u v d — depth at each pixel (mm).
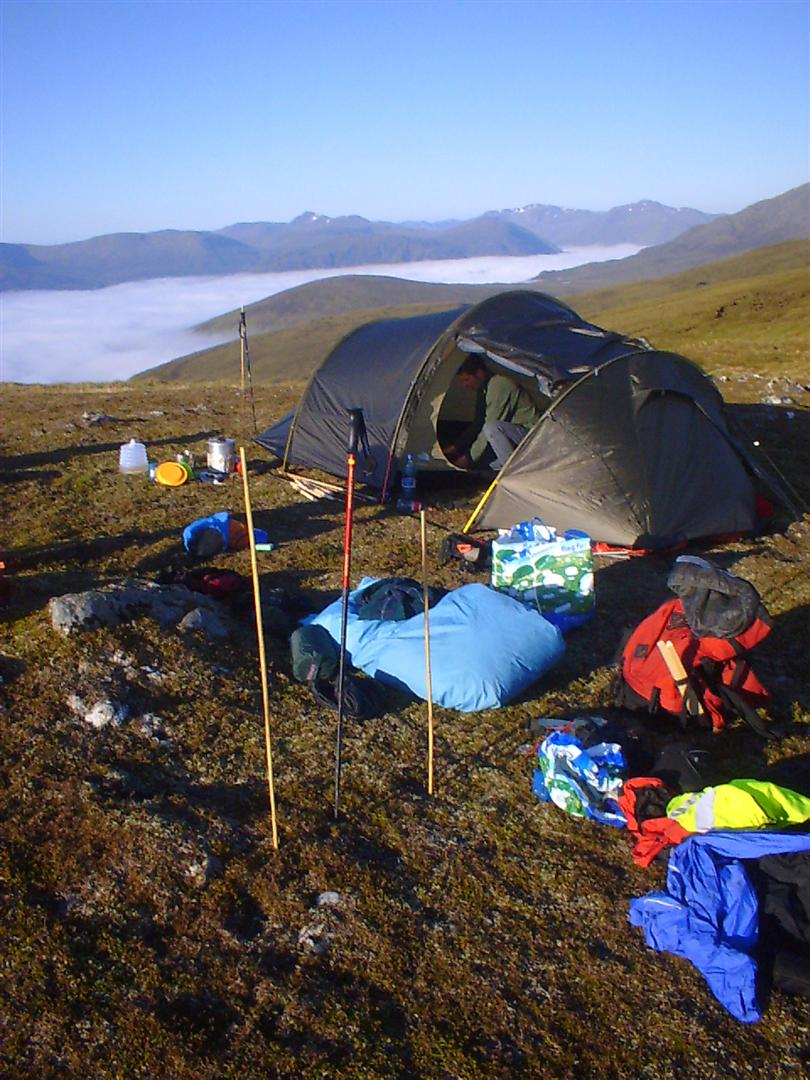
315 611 4008
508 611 3484
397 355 5957
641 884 2373
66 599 3482
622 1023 1956
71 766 2736
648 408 5016
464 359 6027
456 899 2303
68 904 2221
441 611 3500
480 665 3203
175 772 2777
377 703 3191
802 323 34438
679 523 4887
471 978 2057
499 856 2469
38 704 3012
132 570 4500
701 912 2078
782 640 3818
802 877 2152
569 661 3615
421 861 2438
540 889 2350
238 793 2697
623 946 2164
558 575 3957
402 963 2090
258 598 2414
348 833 2537
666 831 2432
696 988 2047
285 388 10867
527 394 6047
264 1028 1913
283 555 4754
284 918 2213
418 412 5977
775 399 9438
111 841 2426
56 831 2459
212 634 3602
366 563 4629
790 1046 1905
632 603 4199
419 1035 1905
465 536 4664
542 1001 2004
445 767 2875
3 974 2006
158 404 9375
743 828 2316
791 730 3092
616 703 3201
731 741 3010
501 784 2787
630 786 2600
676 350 16234
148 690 3162
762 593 4297
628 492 4844
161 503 5645
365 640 3449
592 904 2297
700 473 5047
